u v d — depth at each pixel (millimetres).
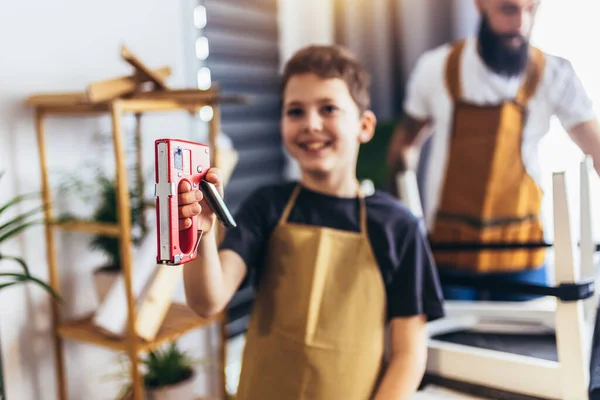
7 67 1079
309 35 1699
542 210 1319
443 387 999
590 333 981
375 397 874
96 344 1088
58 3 1153
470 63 1368
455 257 1404
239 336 1688
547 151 1308
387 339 950
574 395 865
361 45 1567
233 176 1640
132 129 1319
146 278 1106
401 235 919
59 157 1180
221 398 1388
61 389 1186
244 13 1633
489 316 1140
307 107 883
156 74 1073
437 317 922
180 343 1454
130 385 1190
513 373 931
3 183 1086
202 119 1527
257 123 1709
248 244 902
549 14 1271
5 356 1113
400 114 1504
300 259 892
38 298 1161
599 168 1253
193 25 1493
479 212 1380
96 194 1239
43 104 1075
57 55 1159
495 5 1317
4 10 1066
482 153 1371
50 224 1105
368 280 891
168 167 600
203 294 766
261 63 1705
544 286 887
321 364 859
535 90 1304
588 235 999
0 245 1093
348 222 915
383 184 1529
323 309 875
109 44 1257
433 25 1426
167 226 603
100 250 1224
